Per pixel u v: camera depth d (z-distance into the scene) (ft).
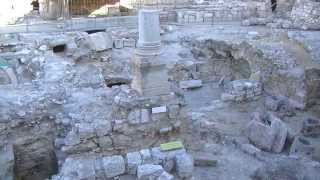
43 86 44.93
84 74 50.85
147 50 36.50
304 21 68.69
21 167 37.32
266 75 57.26
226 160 40.27
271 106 51.70
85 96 40.91
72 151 34.01
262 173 37.42
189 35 67.41
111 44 63.10
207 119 49.14
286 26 68.54
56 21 70.44
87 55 59.52
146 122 36.24
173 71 59.93
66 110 38.27
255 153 41.14
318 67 53.78
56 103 39.81
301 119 49.75
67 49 58.65
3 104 38.96
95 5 77.20
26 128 37.50
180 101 38.37
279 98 53.88
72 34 62.69
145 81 36.81
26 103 39.42
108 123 34.94
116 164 29.25
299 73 53.67
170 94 37.50
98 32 66.13
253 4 77.00
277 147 42.14
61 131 37.24
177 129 37.93
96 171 29.14
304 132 46.09
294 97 53.16
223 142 43.62
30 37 60.75
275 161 39.78
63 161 33.73
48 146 37.93
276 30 67.41
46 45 58.44
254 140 43.52
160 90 37.24
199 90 59.67
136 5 77.97
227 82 60.80
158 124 36.76
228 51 62.64
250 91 54.44
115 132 35.32
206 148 41.55
